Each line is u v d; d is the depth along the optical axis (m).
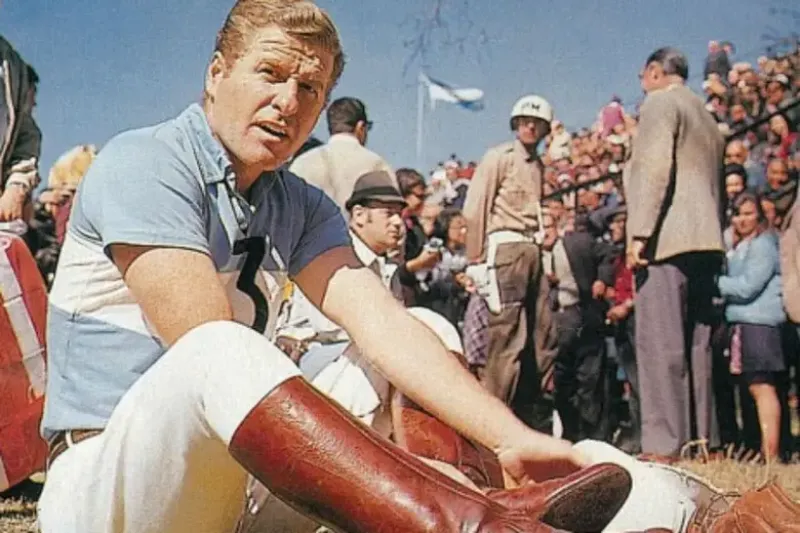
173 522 1.99
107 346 2.19
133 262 2.10
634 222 7.02
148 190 2.13
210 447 1.91
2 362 4.49
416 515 1.74
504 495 1.89
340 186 6.16
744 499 1.87
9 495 5.06
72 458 2.11
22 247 4.58
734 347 7.41
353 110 6.29
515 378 7.67
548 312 7.79
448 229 8.31
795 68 9.64
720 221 7.07
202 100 2.29
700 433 7.11
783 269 7.38
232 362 1.84
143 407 1.91
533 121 7.71
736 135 9.08
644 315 7.07
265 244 2.32
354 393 3.08
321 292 2.46
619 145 9.66
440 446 2.66
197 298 2.07
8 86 5.15
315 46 2.21
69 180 8.20
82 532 2.03
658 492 2.31
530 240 7.69
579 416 8.29
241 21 2.21
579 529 1.91
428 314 3.04
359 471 1.77
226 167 2.21
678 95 7.03
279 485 1.82
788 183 7.85
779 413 7.38
